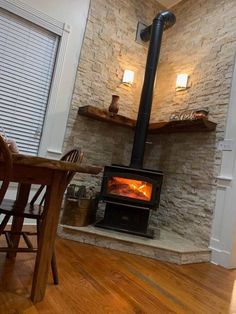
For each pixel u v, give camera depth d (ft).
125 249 8.87
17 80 10.14
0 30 9.71
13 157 4.02
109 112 11.23
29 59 10.36
